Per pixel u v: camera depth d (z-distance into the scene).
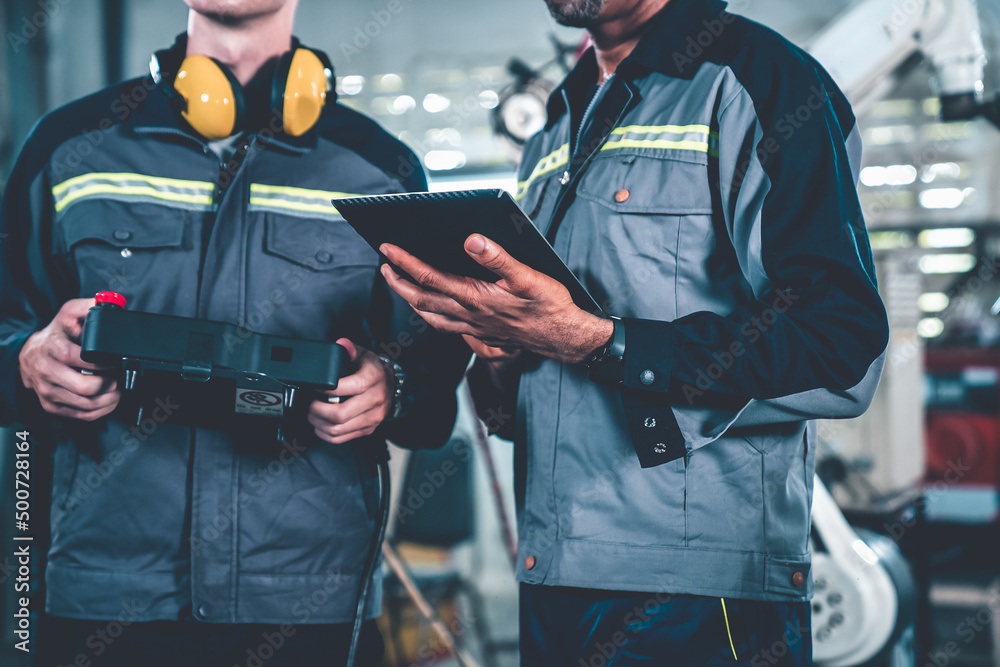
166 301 1.06
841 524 1.77
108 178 1.08
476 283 0.78
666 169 0.90
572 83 1.09
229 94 1.05
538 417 0.96
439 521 2.65
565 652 0.93
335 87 1.19
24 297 1.11
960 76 2.02
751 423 0.86
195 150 1.10
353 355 0.99
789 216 0.81
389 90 4.46
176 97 1.05
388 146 1.20
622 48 1.04
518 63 2.26
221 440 1.04
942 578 3.12
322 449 1.08
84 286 1.06
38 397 1.01
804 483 0.91
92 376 0.92
